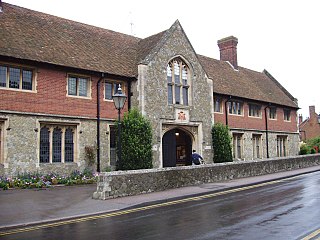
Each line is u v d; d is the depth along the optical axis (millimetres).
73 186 14609
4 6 17641
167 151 19906
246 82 29719
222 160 21812
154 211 9914
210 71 26516
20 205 10414
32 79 15648
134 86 18828
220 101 24859
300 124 57625
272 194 12453
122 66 19266
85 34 20250
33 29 17469
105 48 20125
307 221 7848
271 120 30141
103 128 17844
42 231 7699
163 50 19750
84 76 17422
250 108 28000
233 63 31266
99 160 17406
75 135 16844
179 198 12078
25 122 15047
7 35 15688
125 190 12289
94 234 7277
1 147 14367
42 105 15672
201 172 15742
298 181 16703
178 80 20797
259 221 8000
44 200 11258
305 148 34094
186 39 21344
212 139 22266
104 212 9695
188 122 20703
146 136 17266
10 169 14406
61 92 16422
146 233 7223
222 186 14633
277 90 33750
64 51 17312
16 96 14867
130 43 22406
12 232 7664
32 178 14477
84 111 17188
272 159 21188
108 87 18562
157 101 19031
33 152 15180
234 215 8836
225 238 6574
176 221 8367
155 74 19125
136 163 16766
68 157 16594
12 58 14602
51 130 16047
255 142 28141
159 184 13633
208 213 9273
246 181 16375
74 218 9047
